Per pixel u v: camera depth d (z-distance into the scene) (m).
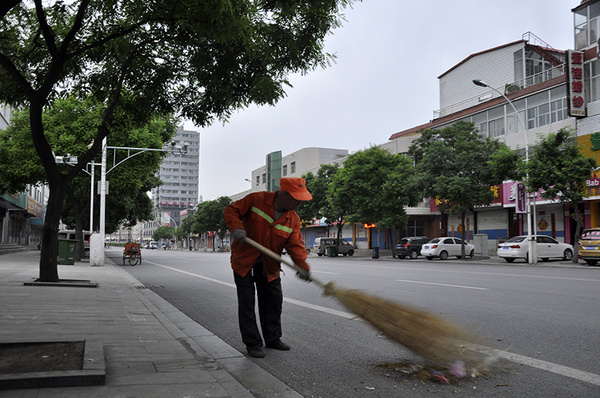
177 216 160.75
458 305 7.19
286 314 6.68
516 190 22.02
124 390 2.92
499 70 33.28
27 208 44.62
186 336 4.91
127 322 5.52
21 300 7.12
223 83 8.89
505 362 4.00
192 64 9.02
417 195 28.78
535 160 19.86
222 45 8.19
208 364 3.69
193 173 175.75
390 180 29.66
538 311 6.60
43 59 9.36
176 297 9.03
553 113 26.22
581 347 4.52
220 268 18.95
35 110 8.75
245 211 4.27
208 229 66.06
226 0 6.24
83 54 9.54
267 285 4.48
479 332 5.17
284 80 8.43
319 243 38.06
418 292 8.90
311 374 3.74
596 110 23.59
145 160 23.00
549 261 22.59
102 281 11.43
